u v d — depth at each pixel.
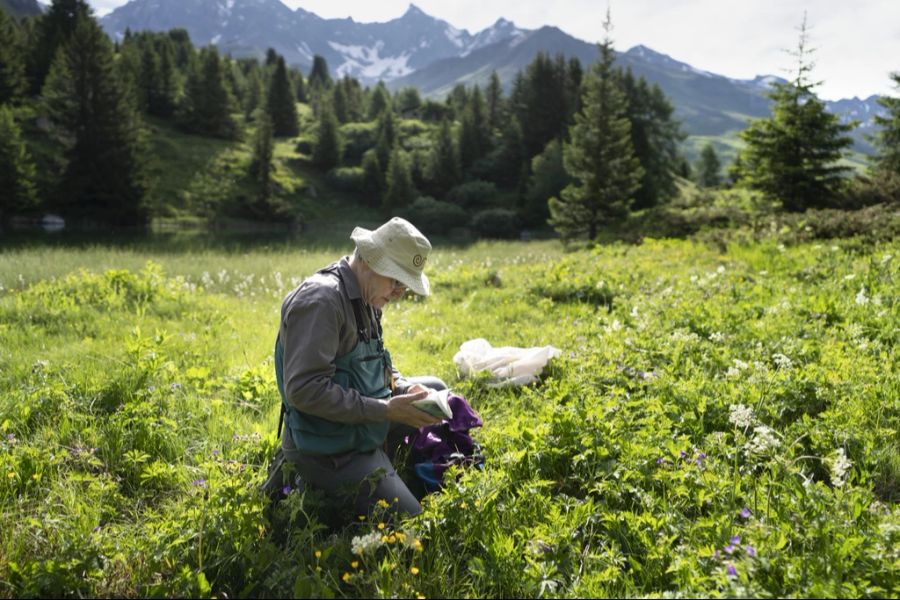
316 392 3.02
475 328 8.12
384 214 83.31
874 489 3.74
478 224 70.56
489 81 126.62
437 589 2.76
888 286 7.84
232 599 2.74
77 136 61.22
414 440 3.92
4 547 3.03
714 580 2.62
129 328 7.59
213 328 7.94
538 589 2.69
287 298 3.22
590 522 3.23
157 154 82.62
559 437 3.95
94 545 2.92
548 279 10.66
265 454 3.99
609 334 6.66
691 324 7.02
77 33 61.94
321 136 98.56
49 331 7.57
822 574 2.62
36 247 25.64
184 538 2.90
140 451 4.08
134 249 26.70
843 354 5.53
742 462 3.84
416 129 125.06
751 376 4.98
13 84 76.69
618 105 37.72
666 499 3.37
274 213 73.62
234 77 140.12
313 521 3.05
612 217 36.38
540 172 71.00
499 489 3.34
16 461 3.74
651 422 4.13
